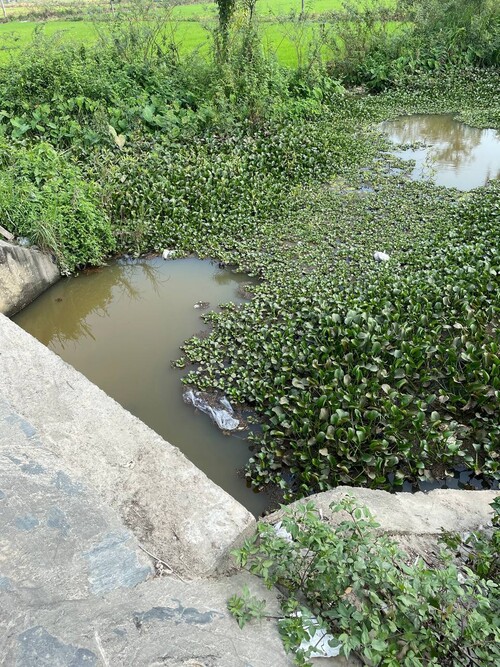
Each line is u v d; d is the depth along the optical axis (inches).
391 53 579.5
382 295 240.7
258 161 377.4
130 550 120.8
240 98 444.5
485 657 94.7
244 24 465.1
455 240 285.0
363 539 107.3
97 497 132.4
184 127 419.8
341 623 98.5
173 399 208.4
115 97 431.5
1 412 157.9
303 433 181.5
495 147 430.9
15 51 544.7
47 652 99.0
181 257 301.3
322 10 722.2
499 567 117.8
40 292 280.4
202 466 181.2
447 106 516.4
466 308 223.0
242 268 284.8
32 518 125.3
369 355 206.4
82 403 169.9
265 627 104.7
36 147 339.6
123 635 102.5
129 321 257.9
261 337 226.4
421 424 180.7
